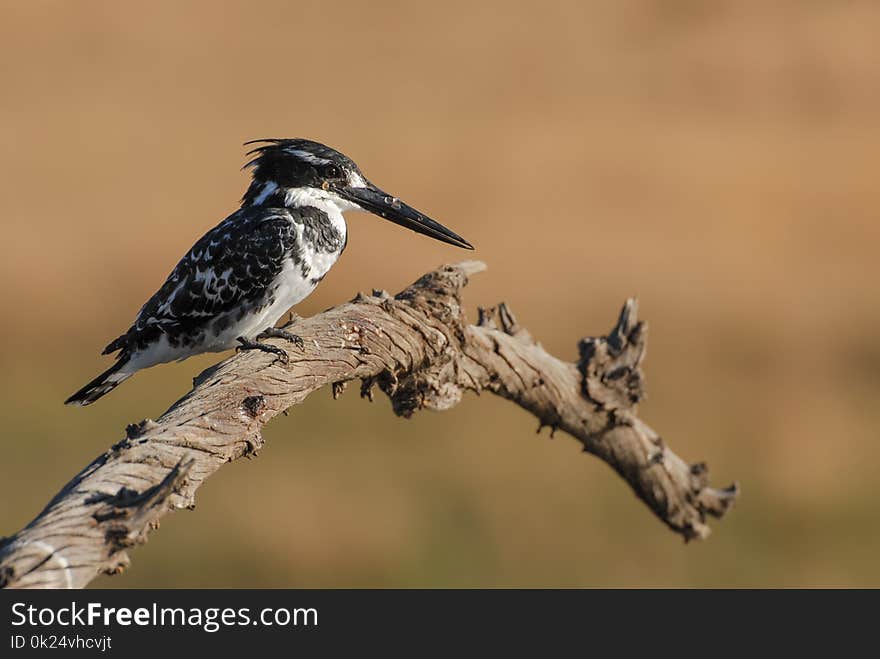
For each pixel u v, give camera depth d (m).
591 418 6.74
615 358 6.72
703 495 6.98
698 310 20.62
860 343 19.41
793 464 14.55
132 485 4.30
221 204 25.53
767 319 20.16
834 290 22.08
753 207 26.95
